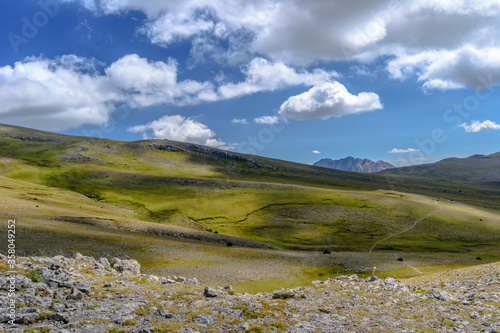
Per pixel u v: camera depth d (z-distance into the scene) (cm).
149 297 1769
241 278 5919
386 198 19112
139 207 16425
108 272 2522
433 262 8906
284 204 17538
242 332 1293
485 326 1503
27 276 1812
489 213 18500
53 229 7438
